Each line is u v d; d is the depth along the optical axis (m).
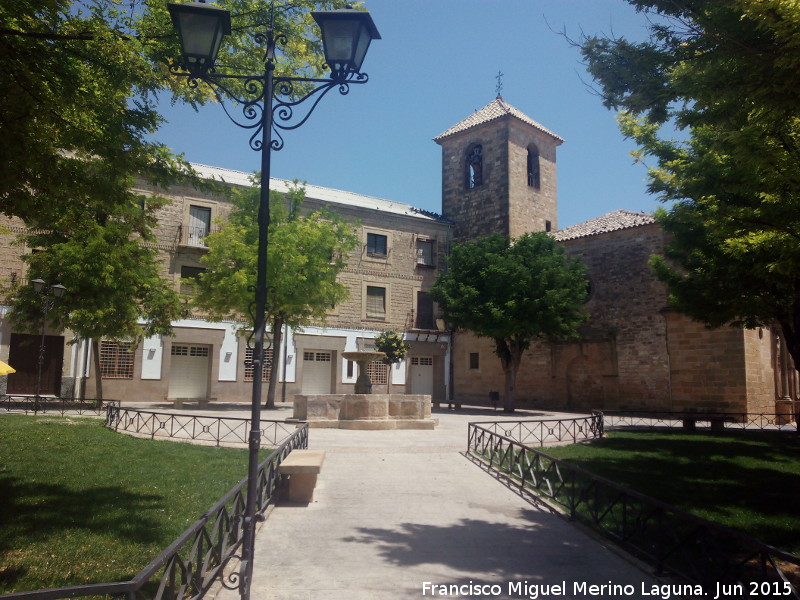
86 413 19.44
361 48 5.93
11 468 9.26
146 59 7.32
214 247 23.12
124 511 7.06
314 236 23.80
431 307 36.03
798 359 14.19
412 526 7.10
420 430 17.38
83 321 19.52
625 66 6.29
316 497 8.56
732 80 5.40
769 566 5.85
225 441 13.94
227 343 29.06
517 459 9.79
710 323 15.64
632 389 27.02
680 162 11.95
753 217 7.21
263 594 4.85
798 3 4.39
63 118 5.75
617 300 28.16
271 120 5.61
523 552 6.13
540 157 36.84
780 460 13.11
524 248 28.17
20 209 6.25
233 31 9.00
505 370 27.61
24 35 4.80
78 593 2.80
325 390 31.94
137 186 27.14
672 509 5.30
